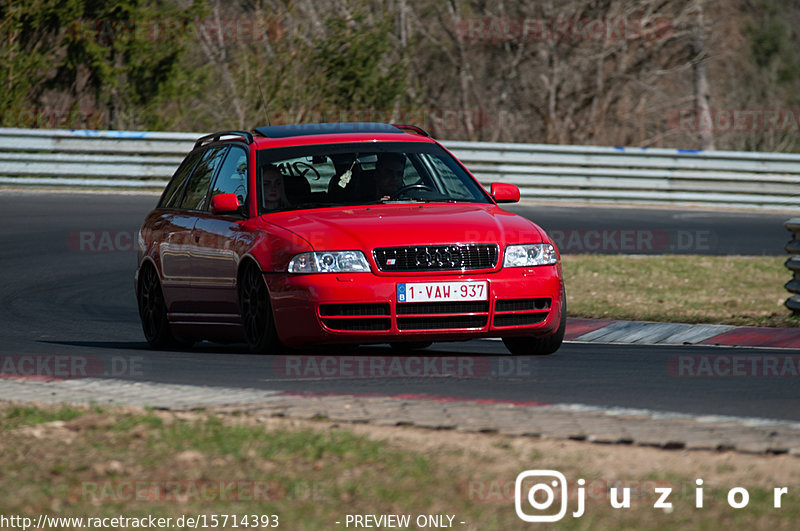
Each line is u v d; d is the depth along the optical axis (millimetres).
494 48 118938
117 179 74188
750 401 21328
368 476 14930
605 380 24031
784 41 136000
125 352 30453
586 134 118812
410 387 22656
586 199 79750
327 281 25250
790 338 33438
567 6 115875
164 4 99625
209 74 97375
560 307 27219
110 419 18891
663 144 122062
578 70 119375
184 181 33406
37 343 32906
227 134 31922
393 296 25250
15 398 21734
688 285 49031
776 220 74438
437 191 29328
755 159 81000
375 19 101500
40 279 47812
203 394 21703
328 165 29266
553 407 19797
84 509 13859
